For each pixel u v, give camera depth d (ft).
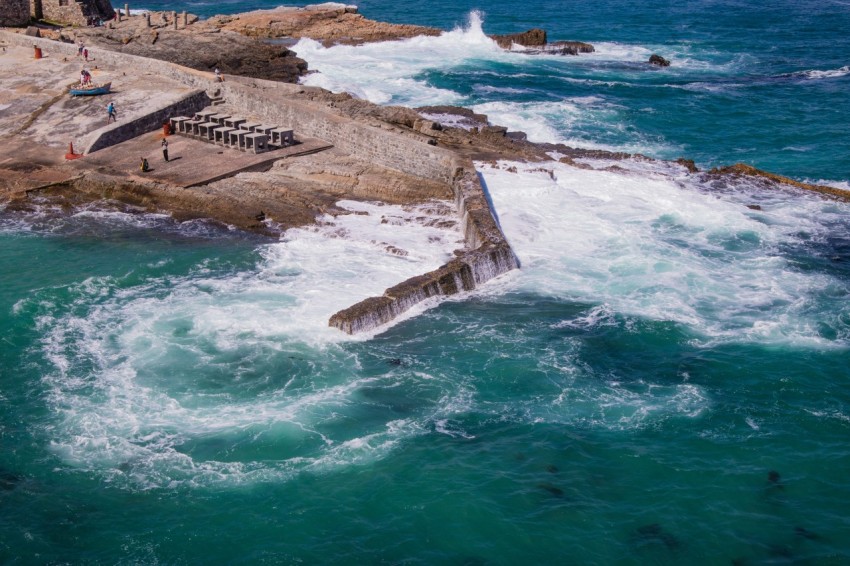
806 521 81.00
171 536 78.69
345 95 195.31
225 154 160.86
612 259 131.13
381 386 99.96
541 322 113.70
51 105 179.63
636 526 80.18
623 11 416.46
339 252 132.05
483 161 164.45
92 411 94.94
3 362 103.65
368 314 110.63
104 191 149.18
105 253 132.26
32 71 198.08
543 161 168.86
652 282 124.36
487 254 123.85
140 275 125.49
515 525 80.07
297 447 89.86
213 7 422.00
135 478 85.40
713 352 107.65
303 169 155.94
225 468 86.84
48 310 115.55
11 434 91.04
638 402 97.81
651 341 109.81
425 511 81.71
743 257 133.28
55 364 103.45
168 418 94.07
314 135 168.96
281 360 104.53
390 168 156.97
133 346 107.34
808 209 152.76
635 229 141.49
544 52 303.48
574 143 192.85
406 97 229.04
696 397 98.68
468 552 77.15
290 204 146.20
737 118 215.92
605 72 271.69
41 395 97.55
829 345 109.09
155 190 147.33
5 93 185.47
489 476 86.17
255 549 77.30
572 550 77.41
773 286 124.06
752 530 79.82
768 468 87.76
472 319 114.32
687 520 80.94
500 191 150.61
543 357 105.81
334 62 274.36
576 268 128.47
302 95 191.31
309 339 108.78
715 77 265.34
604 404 97.40
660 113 218.18
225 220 142.10
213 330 110.73
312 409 95.66
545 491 84.28
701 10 416.46
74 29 261.03
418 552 77.10
